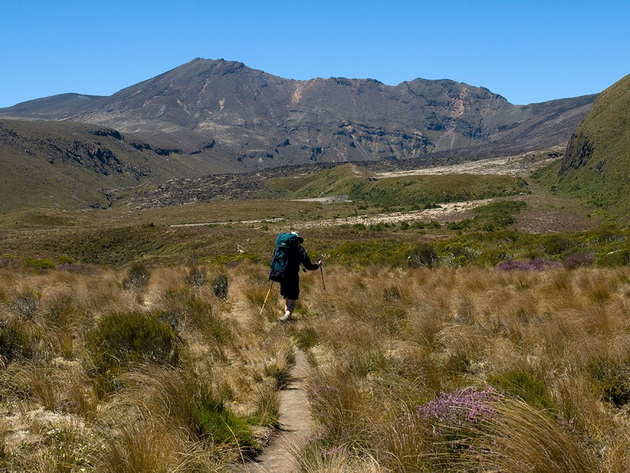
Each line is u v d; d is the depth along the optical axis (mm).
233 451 4688
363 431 4641
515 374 5375
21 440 4355
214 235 104188
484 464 3625
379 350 7395
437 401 4590
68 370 6379
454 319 9664
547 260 23125
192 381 5613
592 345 6504
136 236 111188
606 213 146750
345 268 24484
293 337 9453
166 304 10922
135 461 3793
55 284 15219
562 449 3553
